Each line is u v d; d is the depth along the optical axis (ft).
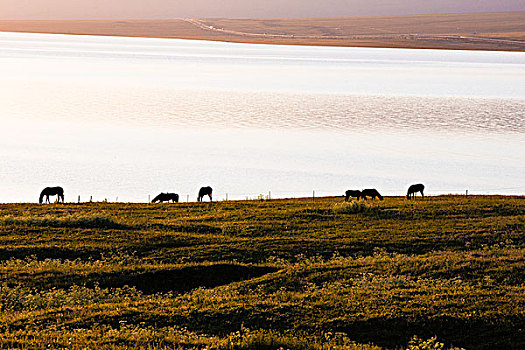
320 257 358.43
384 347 202.08
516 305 231.91
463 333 210.59
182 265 319.88
